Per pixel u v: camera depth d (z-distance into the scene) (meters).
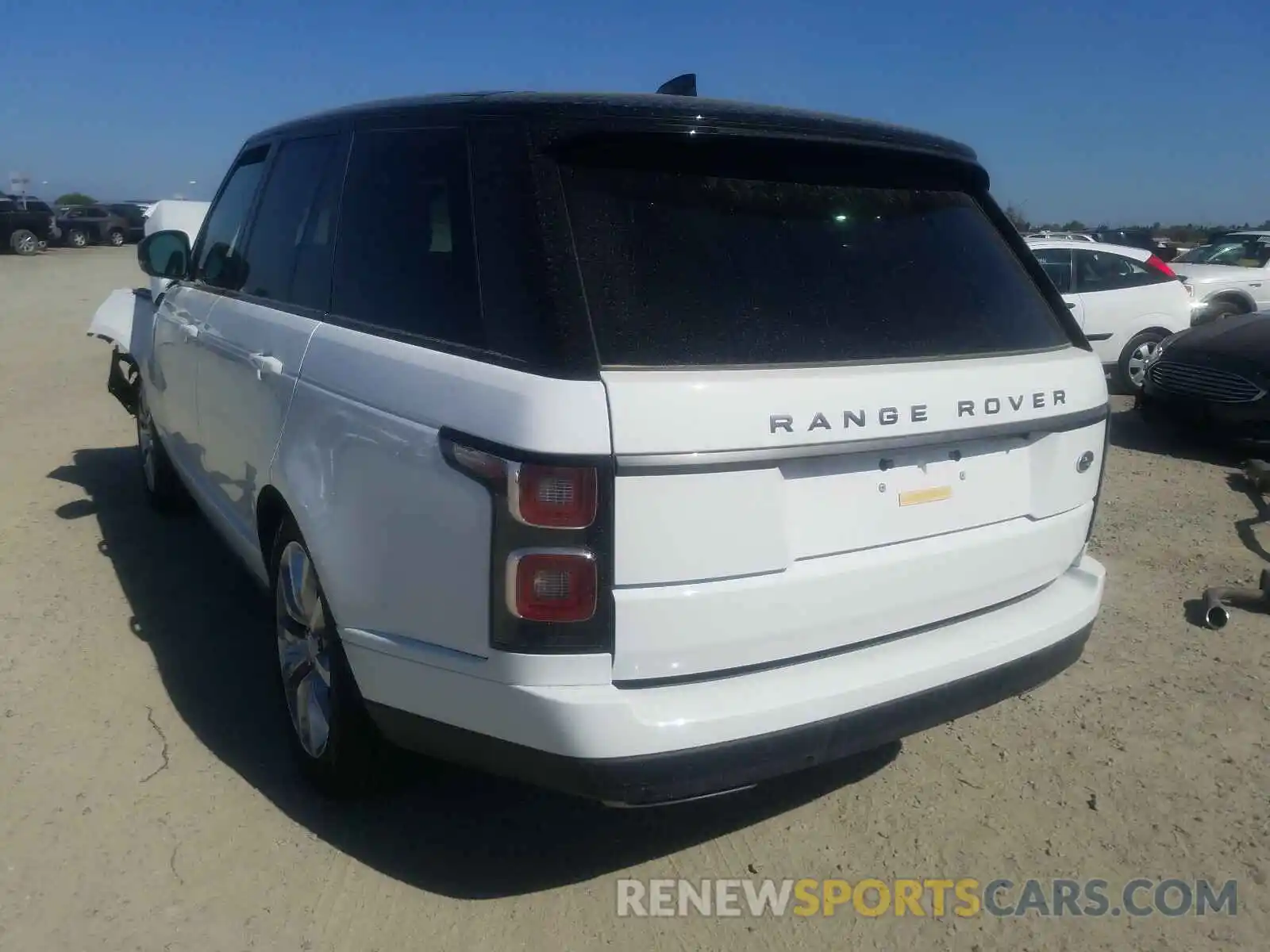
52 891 2.87
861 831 3.30
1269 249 14.45
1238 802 3.46
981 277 3.11
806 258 2.74
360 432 2.79
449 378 2.54
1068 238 12.29
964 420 2.76
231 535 4.07
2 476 6.99
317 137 3.72
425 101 3.09
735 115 2.69
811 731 2.54
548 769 2.43
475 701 2.49
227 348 3.95
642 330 2.44
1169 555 5.82
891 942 2.82
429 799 3.38
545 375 2.36
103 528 5.93
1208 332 8.55
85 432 8.41
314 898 2.89
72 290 21.62
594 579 2.33
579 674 2.38
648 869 3.09
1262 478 7.06
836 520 2.61
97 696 3.96
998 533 2.95
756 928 2.85
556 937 2.78
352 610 2.81
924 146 3.02
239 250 4.26
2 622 4.59
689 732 2.40
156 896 2.87
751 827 3.31
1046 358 3.07
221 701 3.95
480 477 2.38
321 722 3.22
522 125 2.64
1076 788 3.54
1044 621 3.04
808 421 2.47
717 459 2.37
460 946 2.73
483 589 2.41
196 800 3.32
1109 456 8.34
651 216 2.60
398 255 2.96
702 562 2.41
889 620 2.74
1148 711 4.05
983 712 4.05
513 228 2.56
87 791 3.33
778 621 2.53
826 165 2.91
